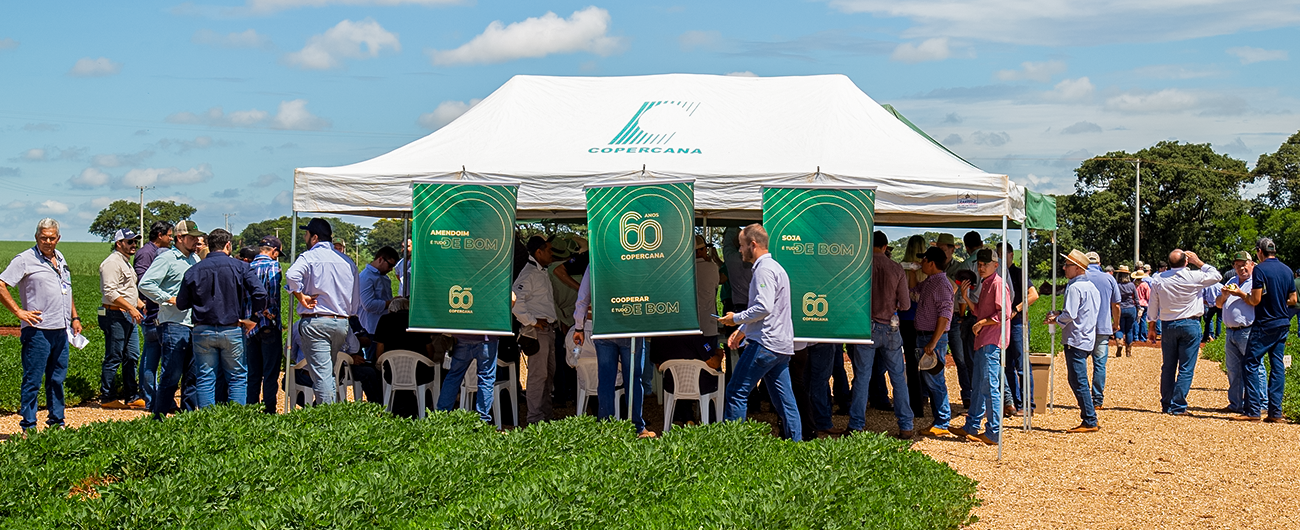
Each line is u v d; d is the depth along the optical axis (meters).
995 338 9.33
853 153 9.43
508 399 10.25
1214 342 20.62
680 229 8.37
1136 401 12.63
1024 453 8.97
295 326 10.20
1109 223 69.69
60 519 5.36
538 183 9.08
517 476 6.55
